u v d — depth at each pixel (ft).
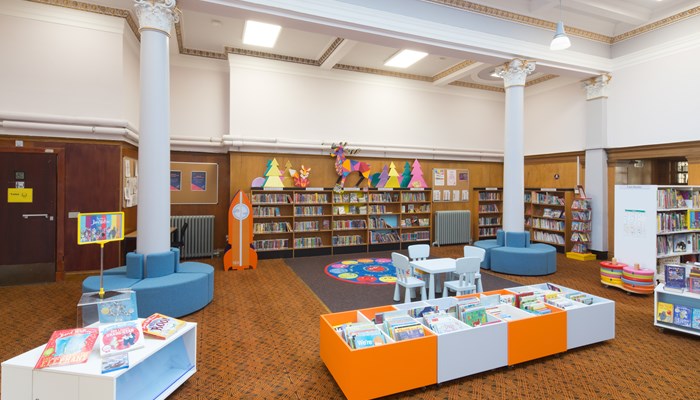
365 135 32.68
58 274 20.75
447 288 17.39
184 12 22.43
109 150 21.50
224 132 29.45
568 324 12.03
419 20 20.57
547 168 33.91
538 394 9.80
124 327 8.94
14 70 19.65
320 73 30.86
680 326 13.61
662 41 24.41
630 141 26.45
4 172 19.80
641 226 19.22
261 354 12.18
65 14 20.39
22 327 14.25
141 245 15.94
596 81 28.09
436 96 35.60
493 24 22.68
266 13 17.70
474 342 10.44
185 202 28.91
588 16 24.22
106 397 7.48
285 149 29.71
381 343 9.76
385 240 32.91
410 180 34.50
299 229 29.96
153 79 15.89
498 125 38.65
